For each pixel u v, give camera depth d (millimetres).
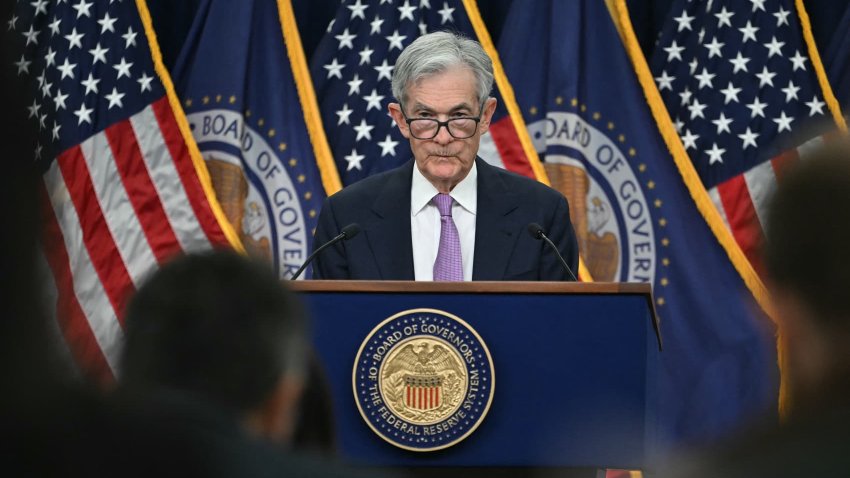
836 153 2637
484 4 18875
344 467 3004
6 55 2471
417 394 7574
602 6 18328
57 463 2742
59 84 17828
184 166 17672
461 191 10727
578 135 17891
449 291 7648
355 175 18047
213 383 2992
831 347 2592
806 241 2607
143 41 18078
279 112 18125
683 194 17797
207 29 18328
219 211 17562
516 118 17812
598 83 18172
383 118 18188
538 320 7617
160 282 3049
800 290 2619
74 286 17203
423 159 10664
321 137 17938
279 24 18453
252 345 3012
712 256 17625
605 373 7543
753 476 2504
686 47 18406
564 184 17812
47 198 2770
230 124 18000
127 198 17547
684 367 17344
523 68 18203
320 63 18391
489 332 7621
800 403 2611
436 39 10938
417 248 10539
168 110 17859
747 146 18000
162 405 2891
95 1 18219
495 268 10266
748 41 18266
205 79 18203
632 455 7480
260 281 3070
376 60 18328
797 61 18156
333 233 10547
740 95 18156
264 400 3070
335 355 7629
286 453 2971
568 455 7508
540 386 7574
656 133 17953
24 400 2703
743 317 17391
